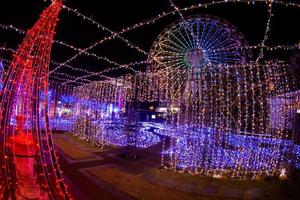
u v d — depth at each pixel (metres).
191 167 9.70
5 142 5.30
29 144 5.35
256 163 9.29
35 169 6.44
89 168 9.84
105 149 14.21
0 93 5.19
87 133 17.55
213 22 14.75
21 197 5.14
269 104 9.32
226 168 9.49
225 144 9.72
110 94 15.44
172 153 11.00
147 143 16.55
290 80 9.16
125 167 10.33
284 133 9.07
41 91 5.06
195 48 14.58
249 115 9.45
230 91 9.44
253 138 9.25
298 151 9.60
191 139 10.10
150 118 28.39
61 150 13.25
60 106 23.11
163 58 15.50
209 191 7.58
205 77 9.80
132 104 13.34
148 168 10.28
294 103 9.07
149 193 7.41
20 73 5.12
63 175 8.63
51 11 4.91
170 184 8.19
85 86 18.55
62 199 5.48
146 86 12.62
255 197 6.98
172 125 10.71
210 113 9.73
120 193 7.33
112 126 16.53
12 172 5.41
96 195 7.05
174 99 10.77
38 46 4.93
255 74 9.40
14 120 5.31
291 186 7.93
